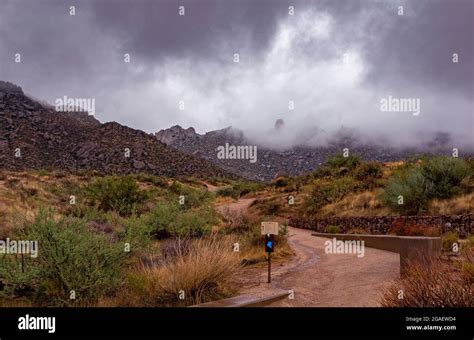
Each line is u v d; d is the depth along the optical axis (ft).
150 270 33.42
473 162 88.33
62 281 28.40
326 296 32.53
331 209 122.11
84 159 268.00
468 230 59.67
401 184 90.22
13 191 91.91
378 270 42.42
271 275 42.50
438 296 23.24
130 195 92.53
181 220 63.52
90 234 30.07
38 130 283.59
